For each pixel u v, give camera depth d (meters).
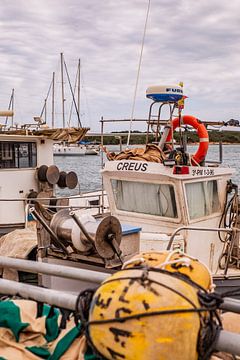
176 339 2.30
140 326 2.31
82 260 5.71
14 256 8.52
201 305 2.46
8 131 13.52
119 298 2.40
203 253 8.05
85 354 3.14
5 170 12.46
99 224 5.16
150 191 7.94
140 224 8.16
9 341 3.47
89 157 52.62
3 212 12.44
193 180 7.64
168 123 8.50
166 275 2.56
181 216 7.64
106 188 8.50
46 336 3.57
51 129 13.05
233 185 8.38
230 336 2.50
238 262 8.10
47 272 3.51
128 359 2.35
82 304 2.72
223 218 8.40
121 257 5.44
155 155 8.18
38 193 12.83
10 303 3.71
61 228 5.58
